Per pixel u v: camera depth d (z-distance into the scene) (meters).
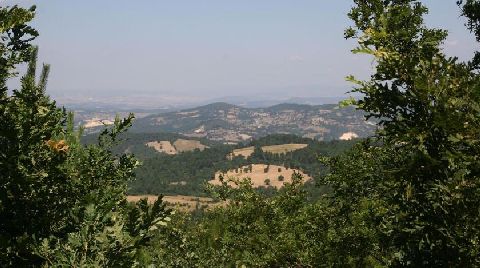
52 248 5.96
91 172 6.98
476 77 5.88
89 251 5.56
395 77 6.07
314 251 18.94
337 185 14.46
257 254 21.89
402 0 6.80
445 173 5.73
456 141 5.44
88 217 5.68
